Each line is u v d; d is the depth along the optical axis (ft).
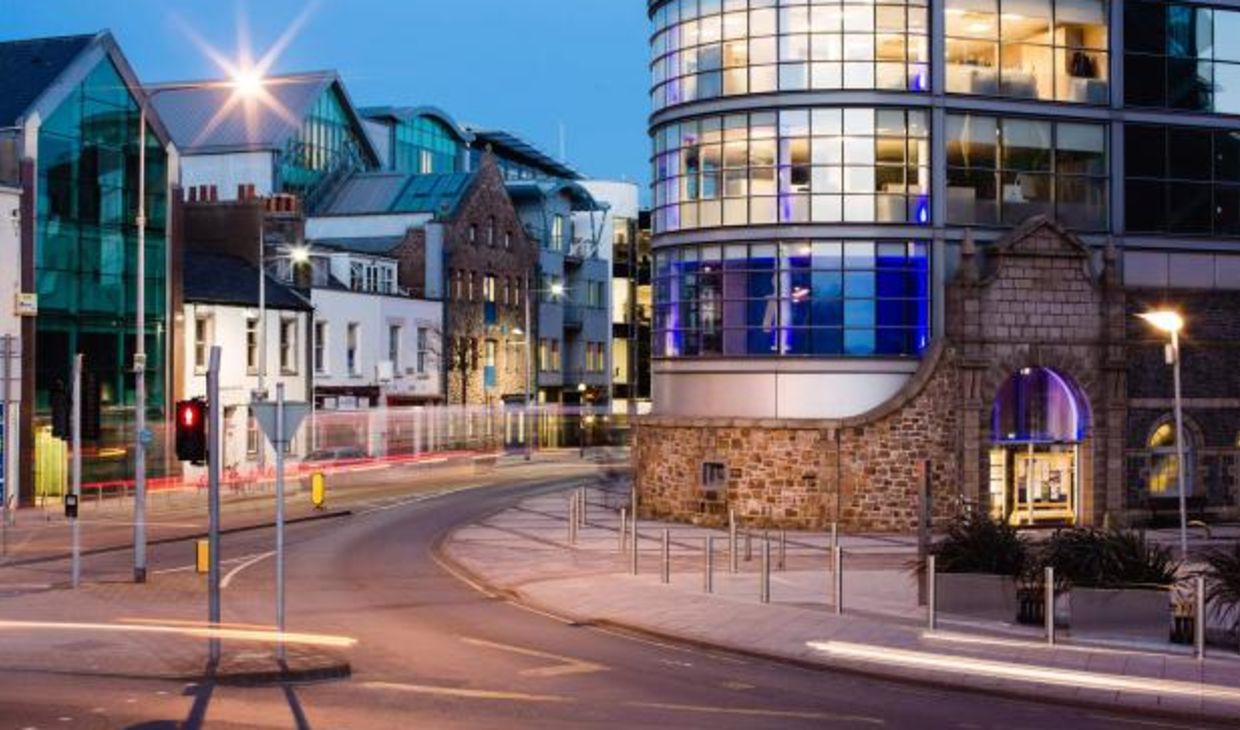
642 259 319.47
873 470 128.26
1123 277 138.82
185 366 170.60
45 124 149.59
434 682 58.44
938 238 132.67
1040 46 136.98
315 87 255.70
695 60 137.28
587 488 179.83
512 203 267.80
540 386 274.36
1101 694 56.54
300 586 91.81
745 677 61.72
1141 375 138.10
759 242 133.28
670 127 139.85
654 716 52.16
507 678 59.88
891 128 132.26
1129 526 130.62
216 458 62.03
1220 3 142.92
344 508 150.71
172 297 167.43
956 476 129.70
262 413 62.90
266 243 196.85
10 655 61.87
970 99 134.00
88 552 108.68
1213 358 141.28
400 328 220.84
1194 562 103.19
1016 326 131.85
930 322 132.46
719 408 134.92
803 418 130.21
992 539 77.41
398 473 206.69
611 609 80.79
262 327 169.89
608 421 302.25
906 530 127.95
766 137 133.08
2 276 142.72
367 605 83.41
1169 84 141.59
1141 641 68.54
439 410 230.68
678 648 69.77
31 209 146.30
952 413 130.00
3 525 124.88
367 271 222.07
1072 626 70.28
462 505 156.56
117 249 160.35
